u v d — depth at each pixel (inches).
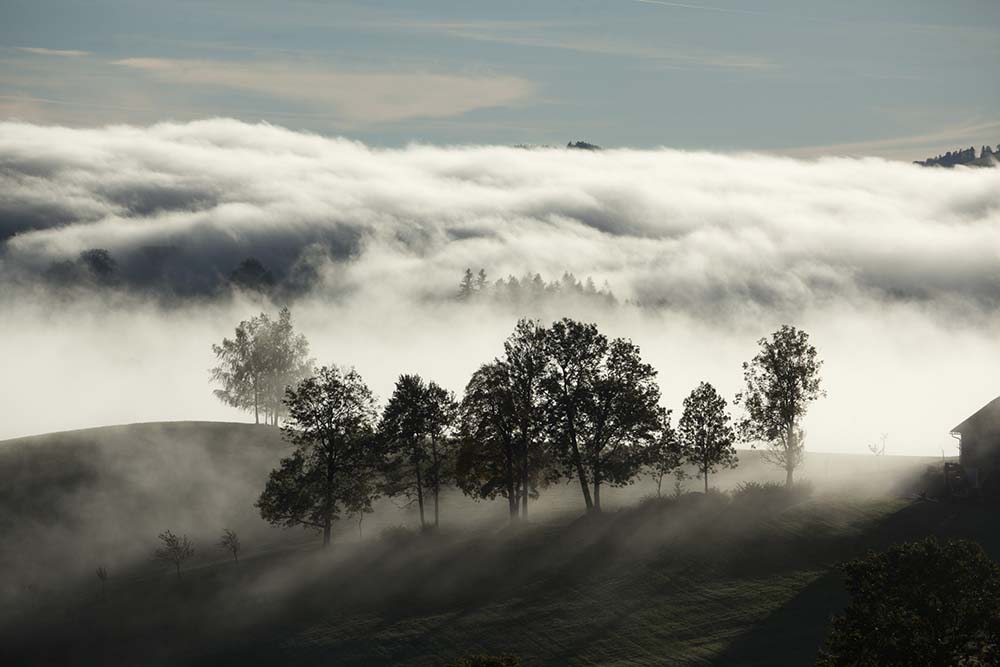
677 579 2600.9
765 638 2237.9
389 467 3260.3
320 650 2456.9
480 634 2422.5
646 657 2210.9
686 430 3216.0
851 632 1535.4
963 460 3080.7
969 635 1459.2
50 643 2753.4
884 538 2738.7
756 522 2915.8
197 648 2598.4
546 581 2689.5
